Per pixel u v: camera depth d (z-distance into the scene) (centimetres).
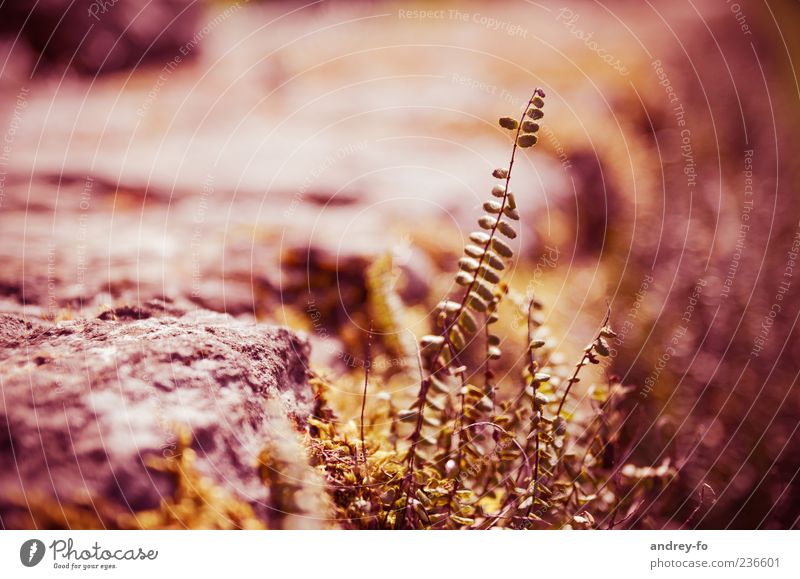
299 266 344
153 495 131
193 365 159
